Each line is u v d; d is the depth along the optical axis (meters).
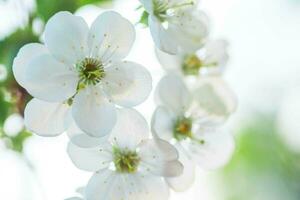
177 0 0.29
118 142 0.28
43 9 0.30
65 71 0.27
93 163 0.28
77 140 0.27
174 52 0.28
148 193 0.29
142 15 0.29
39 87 0.27
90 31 0.28
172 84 0.29
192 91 0.30
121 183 0.28
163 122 0.29
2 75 0.30
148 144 0.28
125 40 0.28
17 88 0.30
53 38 0.27
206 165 0.30
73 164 0.28
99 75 0.28
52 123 0.27
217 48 0.31
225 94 0.31
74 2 0.30
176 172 0.28
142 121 0.28
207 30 0.30
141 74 0.28
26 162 0.30
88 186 0.28
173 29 0.29
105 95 0.28
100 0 0.30
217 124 0.30
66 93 0.27
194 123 0.30
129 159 0.28
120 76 0.28
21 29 0.30
